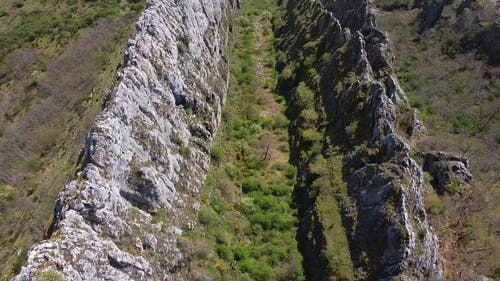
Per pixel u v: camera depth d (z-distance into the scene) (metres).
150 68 41.78
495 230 39.28
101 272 26.16
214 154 48.94
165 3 50.81
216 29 67.56
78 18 88.12
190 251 36.09
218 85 57.84
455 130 53.56
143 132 36.69
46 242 24.56
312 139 51.84
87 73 65.44
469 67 66.25
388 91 49.47
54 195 39.31
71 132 52.12
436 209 39.72
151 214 34.66
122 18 82.56
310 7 79.44
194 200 41.16
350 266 36.78
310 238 41.25
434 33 75.31
